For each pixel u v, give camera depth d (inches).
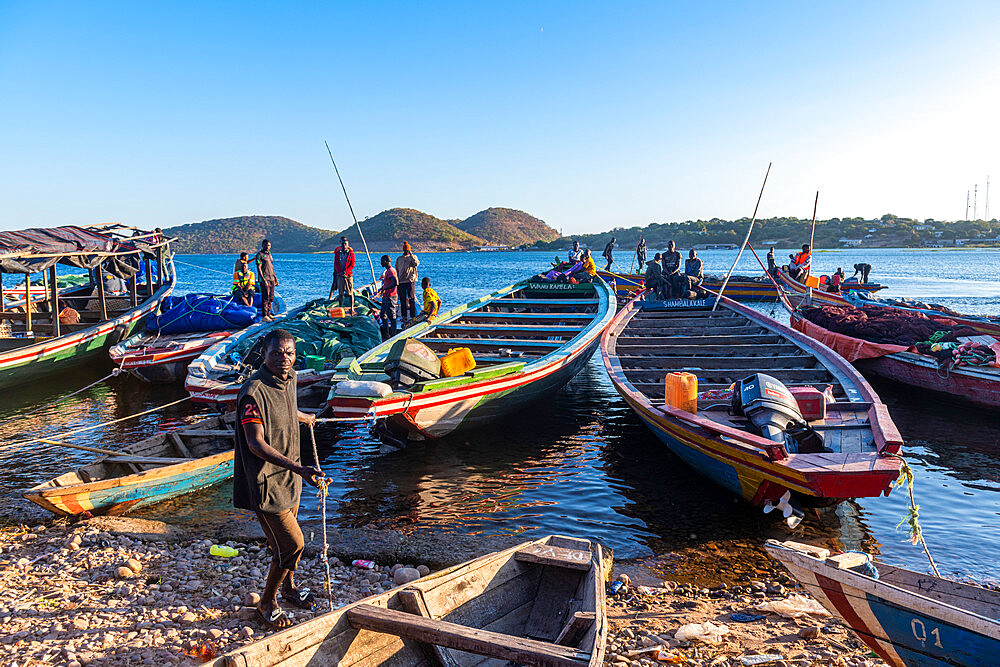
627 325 585.9
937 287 1784.0
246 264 737.0
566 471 377.7
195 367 472.7
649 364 466.9
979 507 322.3
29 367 564.7
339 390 357.4
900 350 543.2
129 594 226.1
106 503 296.2
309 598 216.8
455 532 296.0
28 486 348.8
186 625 203.9
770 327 546.6
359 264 4603.8
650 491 346.3
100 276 690.8
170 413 509.4
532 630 196.5
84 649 187.0
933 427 461.1
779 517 312.8
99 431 460.1
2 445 425.7
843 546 281.9
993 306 1228.5
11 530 287.0
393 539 278.4
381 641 167.0
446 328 567.5
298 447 197.5
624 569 260.4
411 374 383.9
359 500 336.8
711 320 593.9
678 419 323.0
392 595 173.0
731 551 277.6
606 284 729.0
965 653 150.3
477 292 1882.4
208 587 233.1
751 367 454.0
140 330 653.9
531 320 602.9
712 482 348.2
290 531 191.8
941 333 558.9
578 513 318.3
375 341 593.0
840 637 205.5
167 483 312.3
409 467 386.3
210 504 320.8
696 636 203.2
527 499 336.2
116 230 793.6
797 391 326.3
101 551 262.7
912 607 156.1
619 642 202.4
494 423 445.4
